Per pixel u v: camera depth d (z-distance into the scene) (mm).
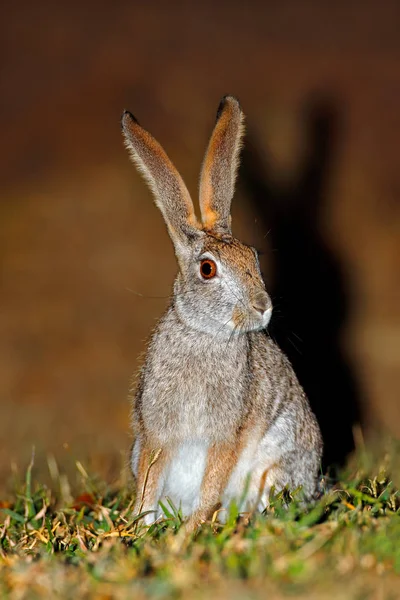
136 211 19703
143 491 7445
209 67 24578
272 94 22125
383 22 28078
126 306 16969
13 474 9789
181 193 7730
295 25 28219
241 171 16922
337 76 23297
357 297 15609
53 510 8094
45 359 15195
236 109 7945
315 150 18688
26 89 25312
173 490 7754
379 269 16250
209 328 7359
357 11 29312
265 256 15820
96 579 5270
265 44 26359
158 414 7441
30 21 30078
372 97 21938
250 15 29531
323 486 7984
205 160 7918
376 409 12594
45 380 14461
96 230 19297
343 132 20328
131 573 5344
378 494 7332
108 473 9766
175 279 7816
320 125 19953
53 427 12594
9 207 20438
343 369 13820
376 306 15484
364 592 4898
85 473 8594
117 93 23828
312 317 15211
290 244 16391
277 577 5062
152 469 7500
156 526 6953
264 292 7234
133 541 6602
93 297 17297
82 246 18891
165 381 7434
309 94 22016
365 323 15117
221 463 7441
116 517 7516
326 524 5988
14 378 14547
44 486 8523
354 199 18031
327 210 17594
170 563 5383
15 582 5410
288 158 18141
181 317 7512
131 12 30344
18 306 17125
